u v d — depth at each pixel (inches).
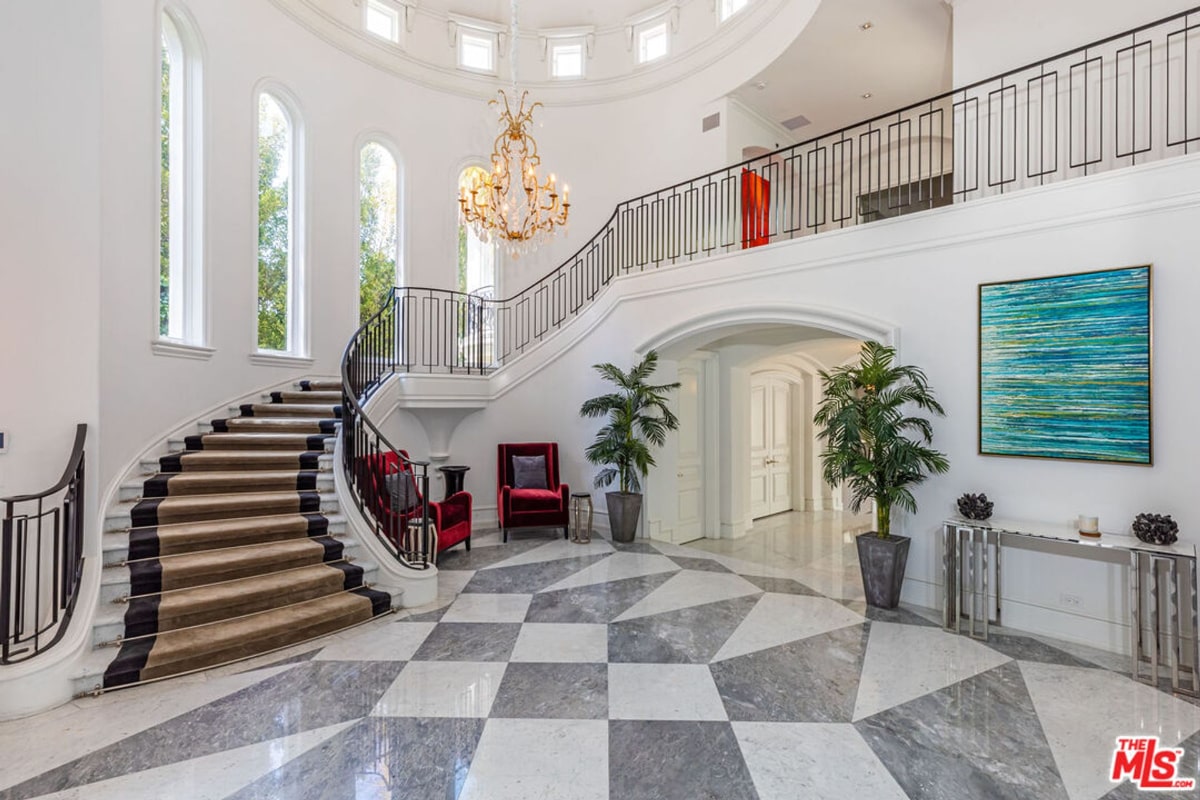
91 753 96.1
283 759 95.0
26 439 134.8
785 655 136.9
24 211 136.3
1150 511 133.0
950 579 151.0
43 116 138.4
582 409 250.1
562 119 348.8
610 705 113.3
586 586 189.0
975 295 159.9
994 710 111.8
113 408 168.9
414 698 115.3
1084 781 90.2
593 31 343.9
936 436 167.0
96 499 142.3
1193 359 128.2
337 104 287.7
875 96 301.9
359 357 234.7
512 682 122.5
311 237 275.0
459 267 339.9
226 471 189.2
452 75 331.6
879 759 96.0
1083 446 141.5
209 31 223.8
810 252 194.9
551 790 87.9
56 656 112.2
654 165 329.4
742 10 285.4
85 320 141.4
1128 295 135.4
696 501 283.7
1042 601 150.5
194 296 219.1
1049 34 180.7
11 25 136.3
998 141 190.9
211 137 224.2
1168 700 115.6
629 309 253.8
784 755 97.0
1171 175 131.2
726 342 278.7
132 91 176.9
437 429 265.3
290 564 158.4
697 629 152.7
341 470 188.2
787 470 366.6
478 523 274.8
